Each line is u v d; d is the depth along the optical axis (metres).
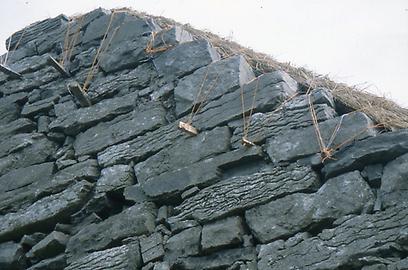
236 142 6.05
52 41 8.21
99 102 7.14
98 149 6.73
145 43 7.29
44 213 6.46
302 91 6.34
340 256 4.97
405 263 4.75
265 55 7.05
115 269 5.80
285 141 5.78
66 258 6.14
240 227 5.52
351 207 5.20
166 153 6.31
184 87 6.70
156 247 5.77
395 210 5.01
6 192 6.86
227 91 6.43
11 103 7.75
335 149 5.53
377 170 5.30
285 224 5.36
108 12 8.04
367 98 6.21
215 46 7.14
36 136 7.24
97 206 6.37
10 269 6.39
